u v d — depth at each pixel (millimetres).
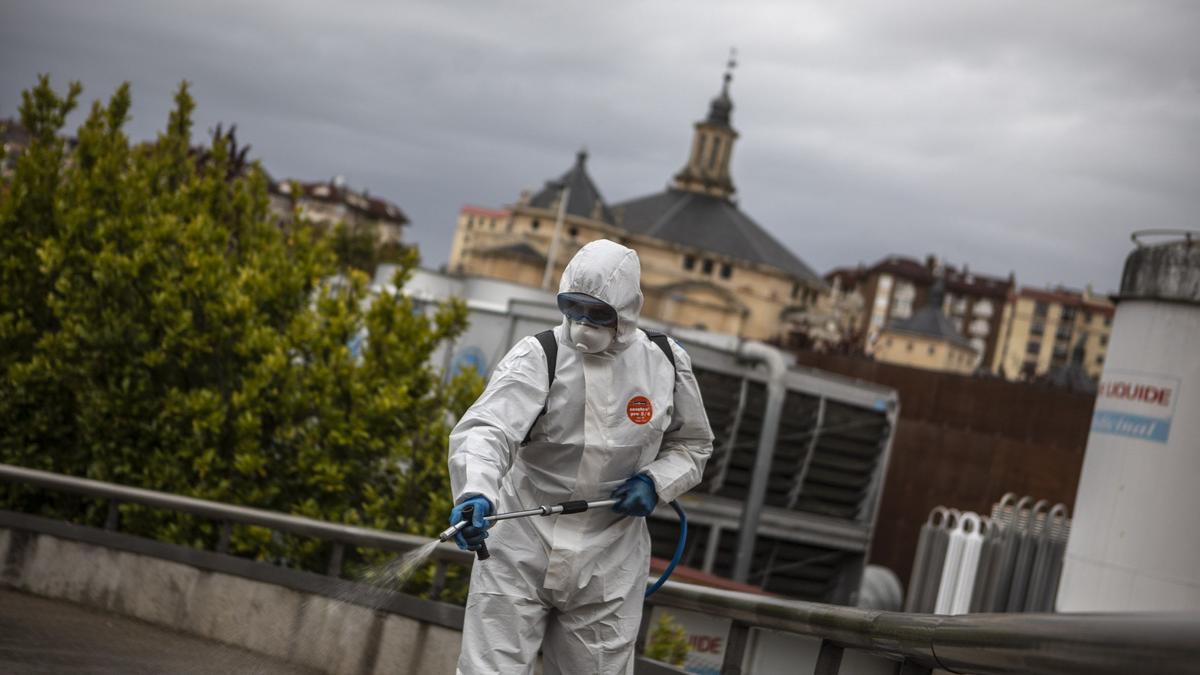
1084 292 162875
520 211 135500
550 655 4102
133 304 9945
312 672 6598
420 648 6199
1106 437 12906
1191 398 12234
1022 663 2465
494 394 3846
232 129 12625
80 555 8188
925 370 25766
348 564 8711
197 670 6355
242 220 11266
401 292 9719
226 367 9766
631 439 3930
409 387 9289
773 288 135875
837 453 17203
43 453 9969
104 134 11562
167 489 9211
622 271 3840
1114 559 12555
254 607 7164
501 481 3879
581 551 3902
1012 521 15258
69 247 10273
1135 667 1979
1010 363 159500
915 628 3184
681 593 5043
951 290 161375
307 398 9266
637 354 3990
